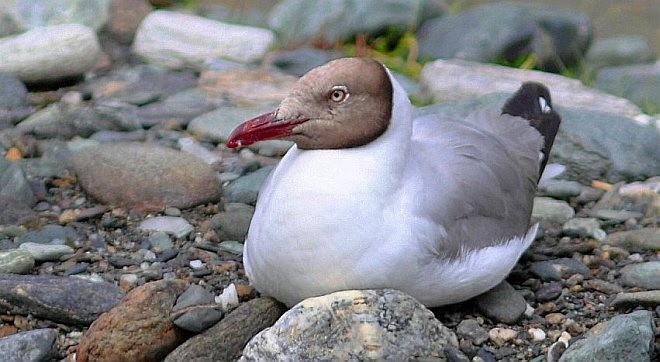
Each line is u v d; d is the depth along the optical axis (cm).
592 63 1920
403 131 885
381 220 862
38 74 1506
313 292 883
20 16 1666
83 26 1584
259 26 1911
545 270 1040
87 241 1093
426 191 896
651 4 2200
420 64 1761
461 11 1925
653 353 875
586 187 1273
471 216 932
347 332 841
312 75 883
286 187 871
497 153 999
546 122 1120
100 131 1366
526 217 1017
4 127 1377
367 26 1812
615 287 1021
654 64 1898
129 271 1036
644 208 1208
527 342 930
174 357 872
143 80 1575
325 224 854
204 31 1688
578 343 883
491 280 949
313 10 1845
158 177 1170
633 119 1414
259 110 1431
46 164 1260
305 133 882
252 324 903
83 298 938
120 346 870
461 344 907
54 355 899
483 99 1358
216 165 1297
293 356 831
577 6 2203
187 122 1416
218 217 1119
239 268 1047
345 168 866
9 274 970
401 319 855
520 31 1766
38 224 1126
